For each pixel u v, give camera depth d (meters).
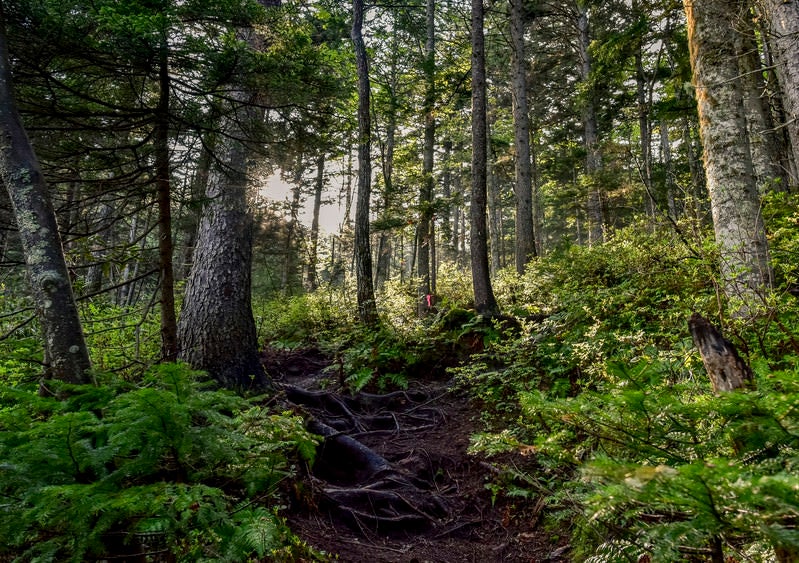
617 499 1.35
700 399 2.04
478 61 10.29
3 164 3.12
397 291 17.73
